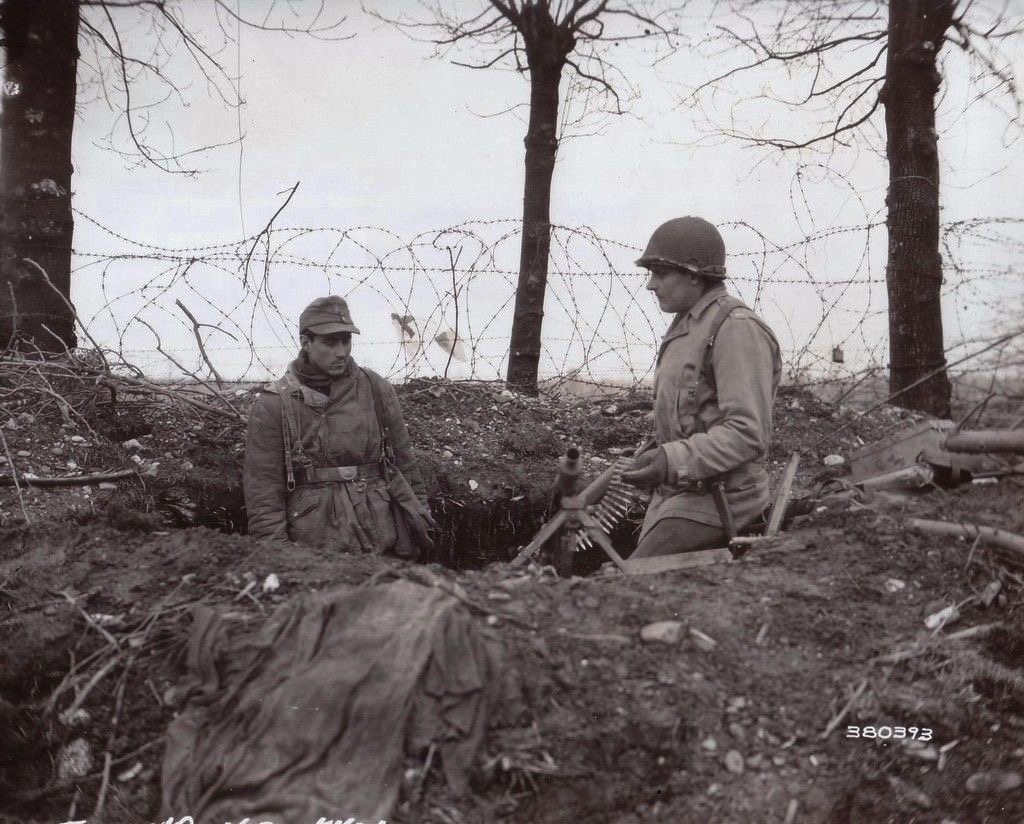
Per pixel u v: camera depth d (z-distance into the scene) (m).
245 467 3.93
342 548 3.83
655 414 3.22
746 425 2.89
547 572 2.92
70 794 2.38
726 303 3.05
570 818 2.17
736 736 2.34
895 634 2.69
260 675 2.38
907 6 6.15
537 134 6.79
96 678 2.56
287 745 2.19
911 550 3.06
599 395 6.59
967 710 2.46
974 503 3.42
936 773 2.32
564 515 2.97
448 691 2.29
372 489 4.00
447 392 5.93
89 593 2.86
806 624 2.67
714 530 3.10
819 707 2.43
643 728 2.29
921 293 6.13
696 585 2.84
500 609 2.59
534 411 5.91
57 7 5.33
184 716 2.39
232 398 5.35
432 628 2.37
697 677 2.45
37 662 2.65
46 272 5.32
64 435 4.55
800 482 4.77
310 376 4.02
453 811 2.14
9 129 5.29
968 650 2.65
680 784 2.24
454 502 5.00
